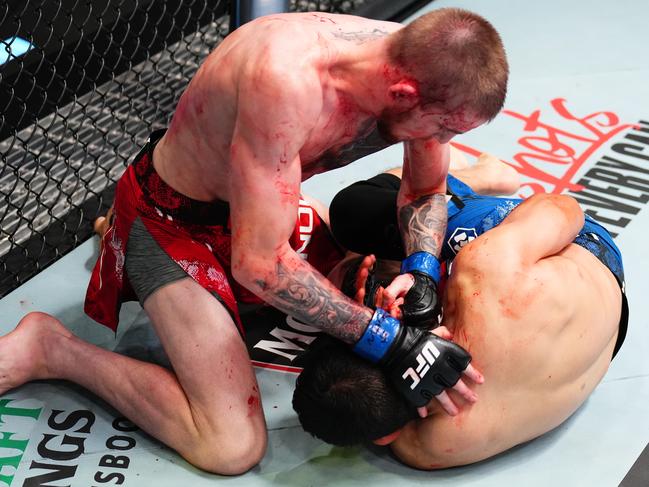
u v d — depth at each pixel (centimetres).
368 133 177
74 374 201
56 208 265
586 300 182
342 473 188
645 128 301
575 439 196
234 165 164
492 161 260
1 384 202
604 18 369
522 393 179
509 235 180
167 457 192
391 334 169
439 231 197
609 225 257
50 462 190
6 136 254
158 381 190
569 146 292
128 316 229
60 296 236
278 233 166
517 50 346
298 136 161
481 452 183
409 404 172
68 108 295
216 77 169
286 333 223
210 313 188
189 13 297
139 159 197
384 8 359
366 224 215
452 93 158
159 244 192
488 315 175
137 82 297
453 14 160
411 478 187
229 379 186
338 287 216
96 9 274
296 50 162
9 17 253
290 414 202
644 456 192
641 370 213
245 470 187
